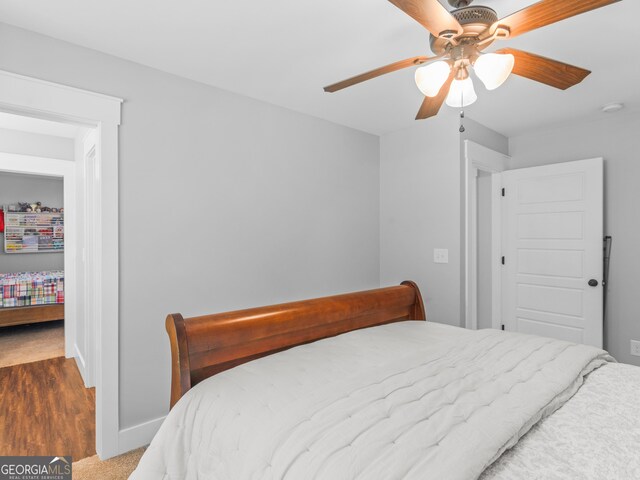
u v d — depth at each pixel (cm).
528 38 182
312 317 196
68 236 353
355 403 113
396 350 173
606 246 299
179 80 227
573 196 303
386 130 343
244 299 259
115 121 201
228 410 123
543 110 284
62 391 280
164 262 220
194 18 168
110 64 201
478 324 366
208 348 155
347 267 332
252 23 172
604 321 299
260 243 269
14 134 328
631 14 162
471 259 305
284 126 283
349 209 333
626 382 142
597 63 208
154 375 215
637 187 287
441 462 86
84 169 297
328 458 89
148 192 214
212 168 242
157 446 128
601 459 93
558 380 132
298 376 143
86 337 288
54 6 158
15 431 224
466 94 160
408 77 229
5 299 435
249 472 97
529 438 103
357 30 178
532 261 325
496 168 336
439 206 312
